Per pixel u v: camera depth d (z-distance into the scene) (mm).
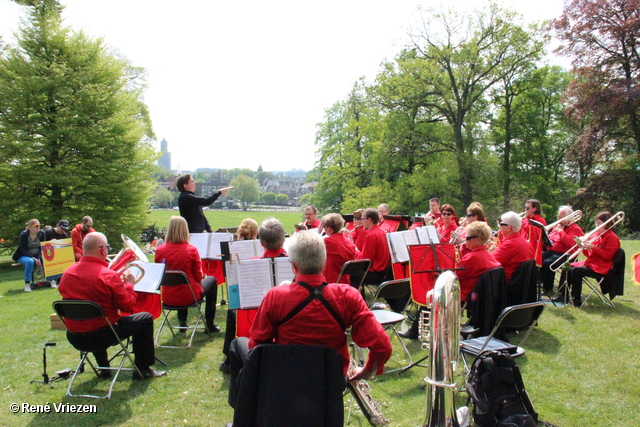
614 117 21469
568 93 23281
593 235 6066
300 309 2209
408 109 24578
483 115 25406
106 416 3410
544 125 28250
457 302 2248
